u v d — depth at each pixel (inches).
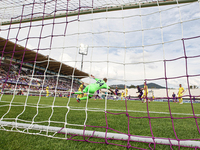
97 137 78.7
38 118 120.7
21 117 123.0
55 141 72.1
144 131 89.9
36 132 86.4
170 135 83.3
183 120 129.3
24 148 62.6
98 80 234.2
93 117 130.6
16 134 81.1
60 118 121.9
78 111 170.2
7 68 943.7
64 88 1176.8
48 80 1169.4
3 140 71.2
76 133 83.2
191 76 83.7
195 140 75.4
